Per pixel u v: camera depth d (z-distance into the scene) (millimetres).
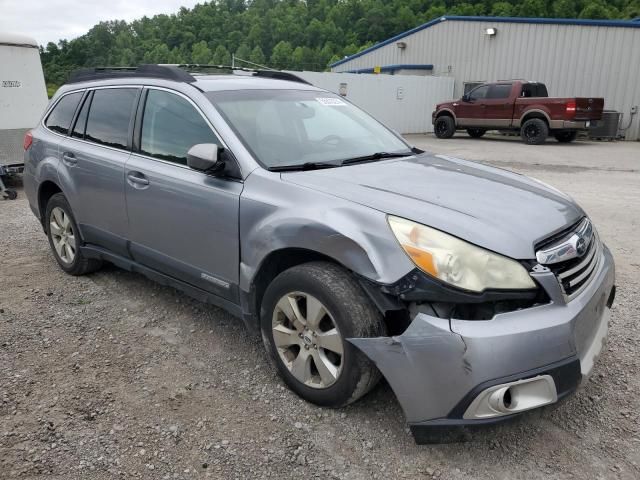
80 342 3760
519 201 2961
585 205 8055
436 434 2475
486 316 2484
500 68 22594
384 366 2543
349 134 3957
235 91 3758
